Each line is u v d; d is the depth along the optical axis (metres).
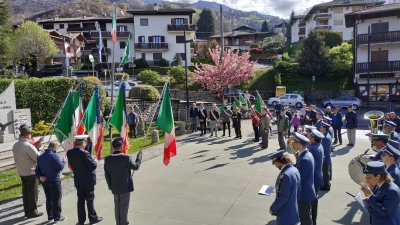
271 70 42.19
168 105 7.87
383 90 35.91
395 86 35.31
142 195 8.51
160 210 7.48
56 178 6.79
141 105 25.14
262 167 10.97
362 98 36.91
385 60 35.62
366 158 6.86
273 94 38.94
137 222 6.85
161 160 12.37
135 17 52.19
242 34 75.88
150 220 6.94
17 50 37.59
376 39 35.22
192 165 11.47
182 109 24.41
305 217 5.63
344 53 41.59
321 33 50.75
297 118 17.08
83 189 6.61
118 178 6.08
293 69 41.28
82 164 6.51
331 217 6.89
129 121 18.02
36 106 19.28
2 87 18.27
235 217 7.01
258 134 15.76
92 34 51.72
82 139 6.65
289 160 5.11
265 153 13.12
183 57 52.19
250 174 10.20
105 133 19.36
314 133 6.71
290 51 63.69
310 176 5.66
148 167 11.34
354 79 37.41
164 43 51.94
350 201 7.77
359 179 6.94
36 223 6.85
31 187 7.08
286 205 4.91
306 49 40.75
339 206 7.48
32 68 41.41
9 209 7.69
